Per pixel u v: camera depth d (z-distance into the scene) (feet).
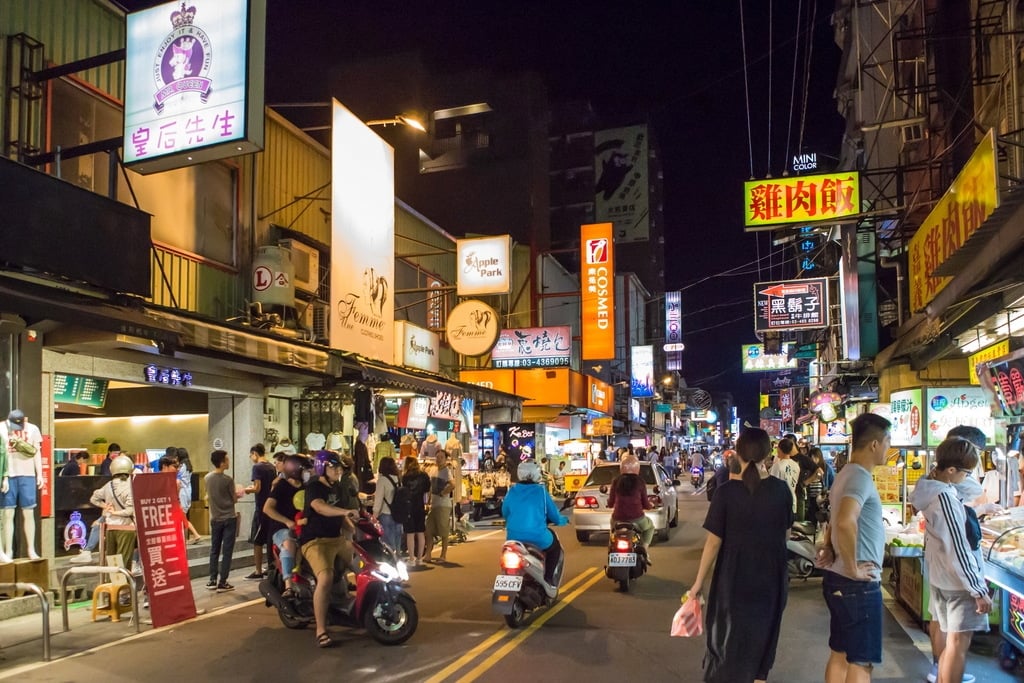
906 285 64.64
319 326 58.95
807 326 81.92
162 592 29.22
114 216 35.32
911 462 39.96
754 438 16.14
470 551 49.44
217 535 35.88
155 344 37.01
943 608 18.34
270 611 31.37
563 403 94.48
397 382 55.01
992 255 29.76
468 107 151.74
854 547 15.03
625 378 183.01
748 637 15.33
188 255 47.44
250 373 49.55
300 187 60.03
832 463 78.28
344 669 22.91
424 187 155.22
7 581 30.91
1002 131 43.42
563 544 52.54
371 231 58.13
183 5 37.11
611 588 35.50
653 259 243.19
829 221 54.19
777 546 15.65
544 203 159.94
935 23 57.47
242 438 49.42
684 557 45.70
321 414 56.70
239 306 51.85
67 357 37.09
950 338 44.29
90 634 27.71
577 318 144.05
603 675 21.89
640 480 36.86
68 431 57.57
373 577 25.73
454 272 94.07
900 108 70.28
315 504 25.93
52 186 32.27
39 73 37.83
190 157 36.76
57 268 32.19
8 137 36.52
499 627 27.94
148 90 37.24
